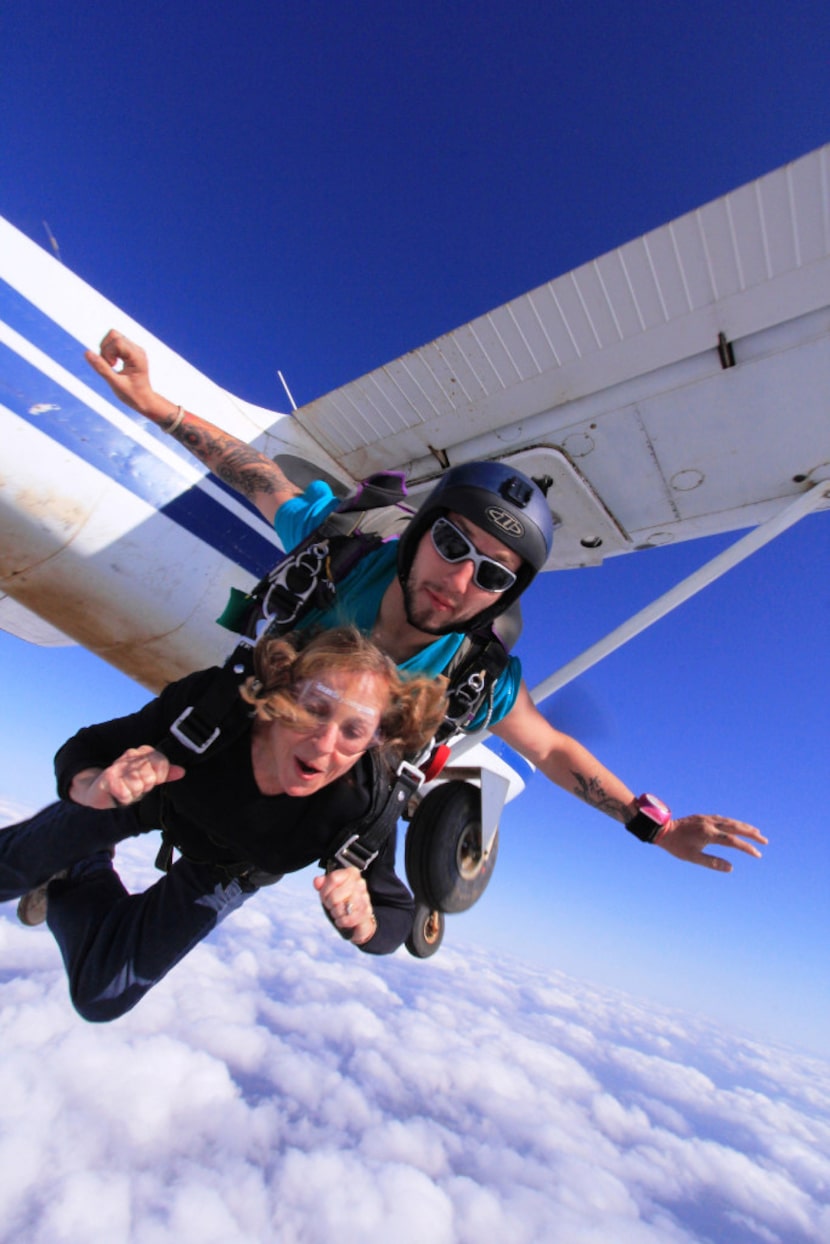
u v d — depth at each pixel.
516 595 1.71
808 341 2.88
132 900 2.12
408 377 3.55
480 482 1.58
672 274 2.80
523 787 4.99
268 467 2.23
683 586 3.27
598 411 3.38
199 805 1.57
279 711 1.34
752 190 2.50
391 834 1.70
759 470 3.53
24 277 3.02
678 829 2.15
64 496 2.87
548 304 3.04
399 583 1.69
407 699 1.54
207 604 3.23
